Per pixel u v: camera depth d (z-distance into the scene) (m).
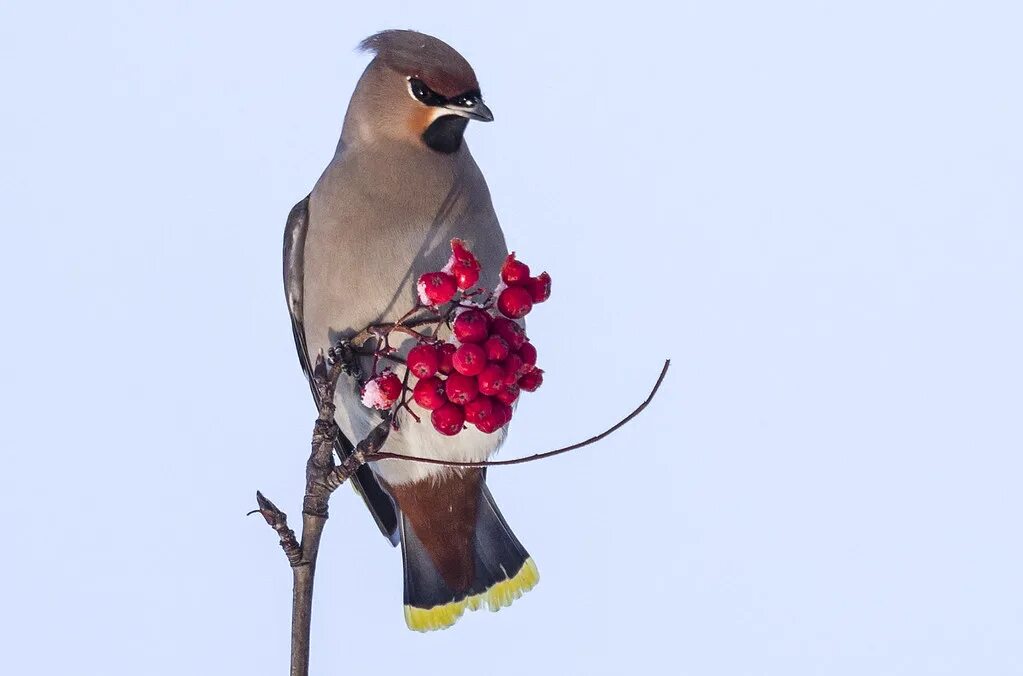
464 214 10.02
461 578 11.11
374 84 9.99
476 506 10.85
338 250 9.94
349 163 10.06
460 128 10.02
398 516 11.21
